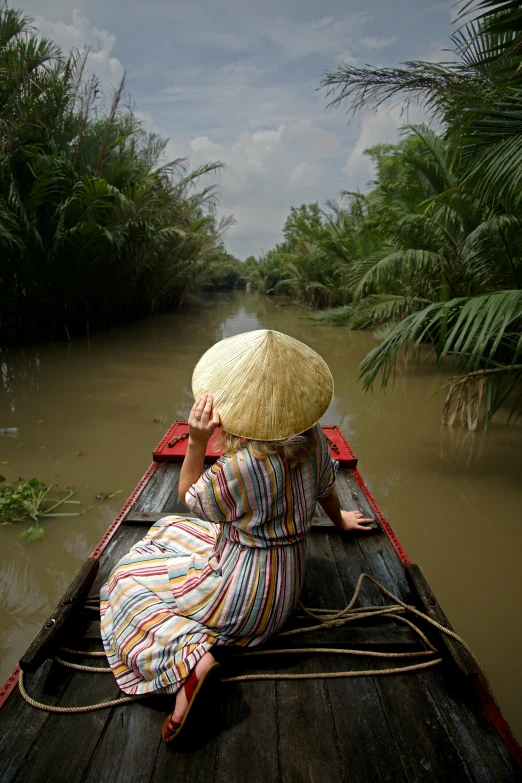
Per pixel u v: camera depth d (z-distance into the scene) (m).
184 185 14.93
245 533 1.53
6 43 9.57
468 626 2.57
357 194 16.03
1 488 3.81
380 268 8.02
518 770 1.34
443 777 1.32
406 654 1.69
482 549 3.28
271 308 23.42
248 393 1.46
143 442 4.96
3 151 9.12
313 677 1.62
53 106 10.57
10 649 2.42
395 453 4.91
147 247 12.54
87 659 1.68
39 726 1.45
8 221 9.08
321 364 1.61
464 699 1.56
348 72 5.49
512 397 6.70
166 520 1.92
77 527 3.42
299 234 25.77
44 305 11.08
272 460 1.45
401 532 3.46
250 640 1.60
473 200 6.57
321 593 2.03
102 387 7.24
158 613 1.56
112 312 13.83
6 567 3.02
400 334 4.31
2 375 7.98
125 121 12.65
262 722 1.47
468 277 7.62
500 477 4.34
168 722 1.38
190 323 16.06
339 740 1.42
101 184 9.56
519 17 3.49
